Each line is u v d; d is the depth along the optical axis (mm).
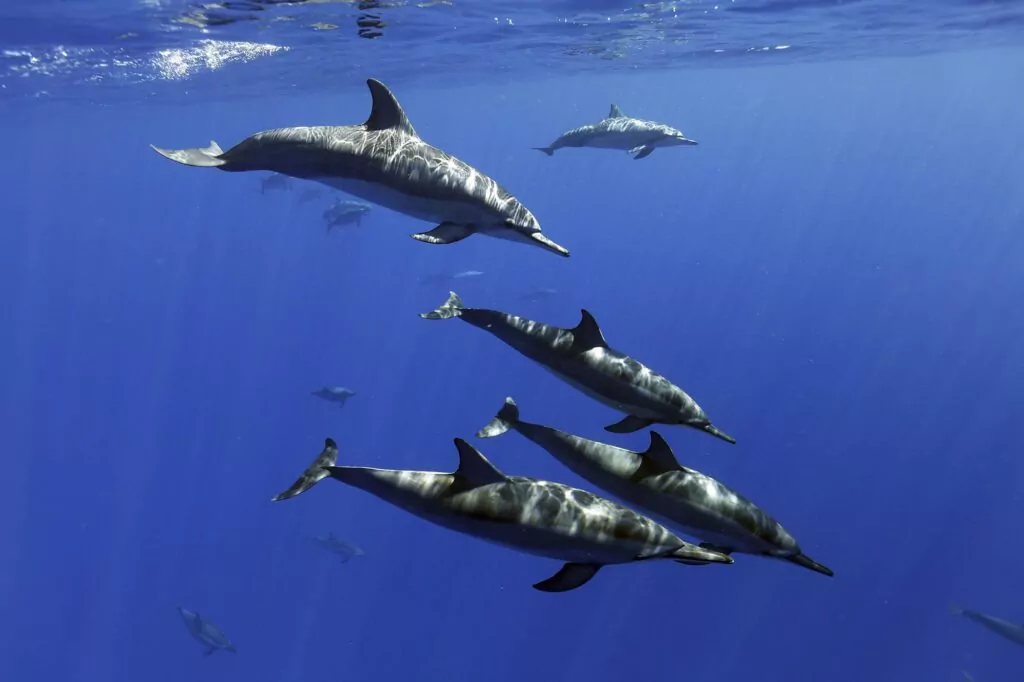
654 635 40906
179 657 45438
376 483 5121
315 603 47031
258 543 52594
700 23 24203
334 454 5285
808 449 49500
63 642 47438
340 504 53938
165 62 24188
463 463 4957
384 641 43875
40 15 16453
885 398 54469
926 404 53562
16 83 27266
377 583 47406
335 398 25469
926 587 40875
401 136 6652
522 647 41875
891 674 37250
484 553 48250
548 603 44031
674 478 5469
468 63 31297
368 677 42062
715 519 5449
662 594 42969
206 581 50281
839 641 38906
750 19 24016
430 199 6527
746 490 45688
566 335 6047
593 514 4887
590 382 5980
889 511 45281
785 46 32938
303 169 6797
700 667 38938
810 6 22172
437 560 48156
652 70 42188
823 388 55844
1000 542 43125
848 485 46750
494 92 51500
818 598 41250
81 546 55125
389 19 19781
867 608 40344
